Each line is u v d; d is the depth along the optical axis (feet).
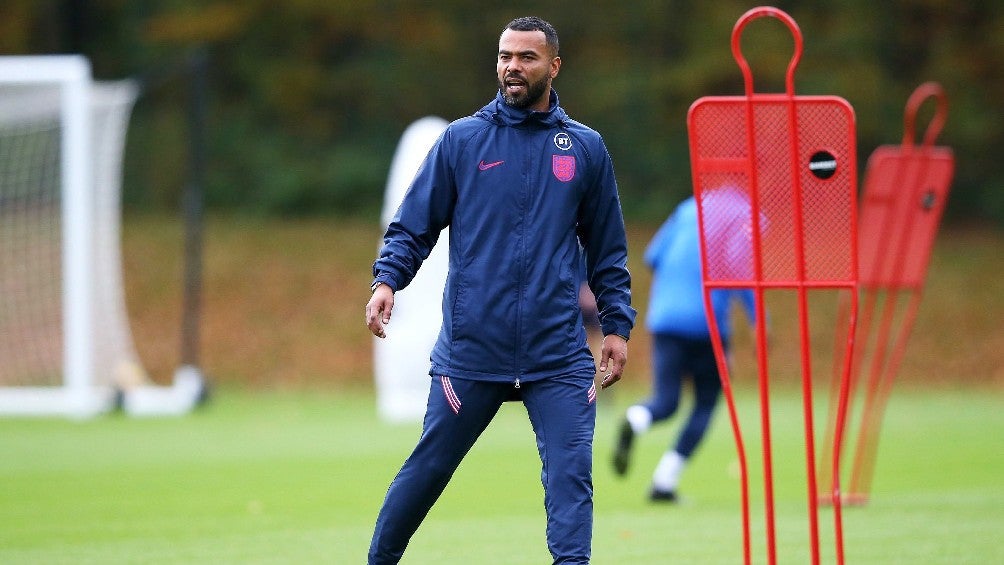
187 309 207.41
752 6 338.95
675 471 106.93
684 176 349.00
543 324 58.23
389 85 343.87
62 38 337.72
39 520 95.35
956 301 294.87
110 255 201.98
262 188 338.75
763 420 58.75
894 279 103.86
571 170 58.95
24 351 233.55
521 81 58.54
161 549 82.74
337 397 225.76
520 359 58.39
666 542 85.66
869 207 102.17
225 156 342.85
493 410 59.67
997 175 349.00
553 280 58.29
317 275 288.92
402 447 147.74
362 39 348.79
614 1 341.41
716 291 106.01
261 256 296.71
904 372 266.57
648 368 258.16
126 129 336.08
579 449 58.08
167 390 211.41
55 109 200.54
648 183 350.23
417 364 185.47
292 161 342.23
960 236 344.28
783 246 59.21
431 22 340.80
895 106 335.67
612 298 60.90
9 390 214.69
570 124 59.98
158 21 335.26
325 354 259.19
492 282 58.18
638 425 104.22
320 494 109.81
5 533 89.30
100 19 342.03
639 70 342.85
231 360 255.91
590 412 59.00
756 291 59.11
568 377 58.75
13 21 328.90
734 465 135.23
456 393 58.85
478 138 59.00
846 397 59.00
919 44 342.44
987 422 180.86
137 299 274.36
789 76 58.85
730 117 59.98
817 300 290.97
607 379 60.80
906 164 100.73
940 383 263.70
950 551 81.10
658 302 107.55
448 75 347.15
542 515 98.63
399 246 59.41
